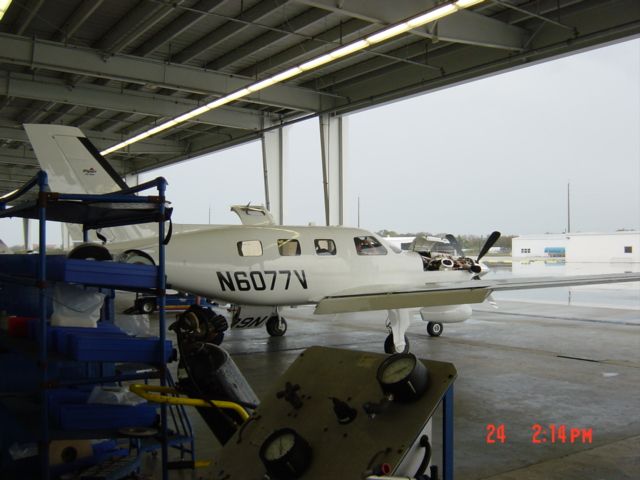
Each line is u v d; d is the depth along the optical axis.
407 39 13.86
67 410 3.91
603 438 5.41
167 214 4.14
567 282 8.98
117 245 9.14
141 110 17.50
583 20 11.48
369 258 10.78
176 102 18.09
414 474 2.41
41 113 19.28
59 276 3.70
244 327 10.48
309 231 10.43
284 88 16.64
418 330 13.21
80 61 13.27
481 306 19.16
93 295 4.42
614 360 9.45
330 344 11.34
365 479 2.21
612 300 21.89
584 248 25.91
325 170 17.48
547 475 4.49
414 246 12.84
